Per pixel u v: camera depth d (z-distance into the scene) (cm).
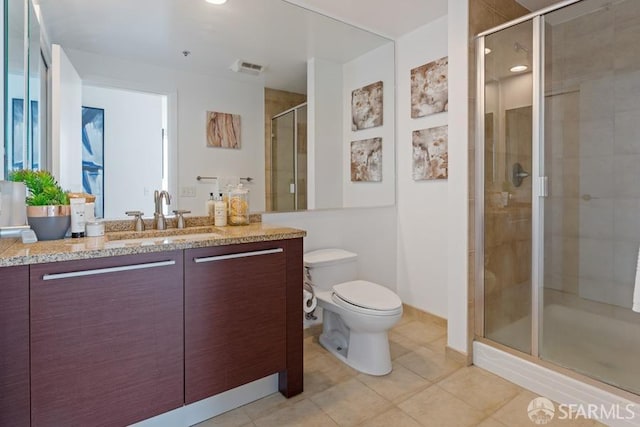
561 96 212
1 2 119
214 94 212
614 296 228
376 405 172
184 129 203
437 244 268
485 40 207
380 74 280
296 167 248
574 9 197
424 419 162
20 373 114
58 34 169
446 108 253
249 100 225
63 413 122
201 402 161
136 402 136
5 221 122
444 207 261
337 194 267
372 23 261
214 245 152
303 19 238
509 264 210
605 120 225
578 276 224
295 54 241
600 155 229
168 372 143
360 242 281
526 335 196
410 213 287
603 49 217
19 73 139
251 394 176
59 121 170
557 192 212
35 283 116
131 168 187
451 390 185
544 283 203
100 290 127
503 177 212
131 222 185
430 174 267
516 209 209
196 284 149
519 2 233
